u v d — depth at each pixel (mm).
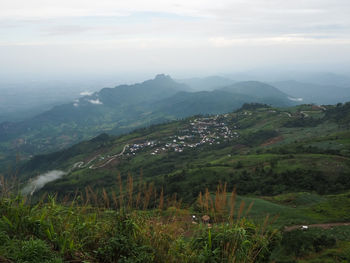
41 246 4199
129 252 4887
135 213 5758
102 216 5762
